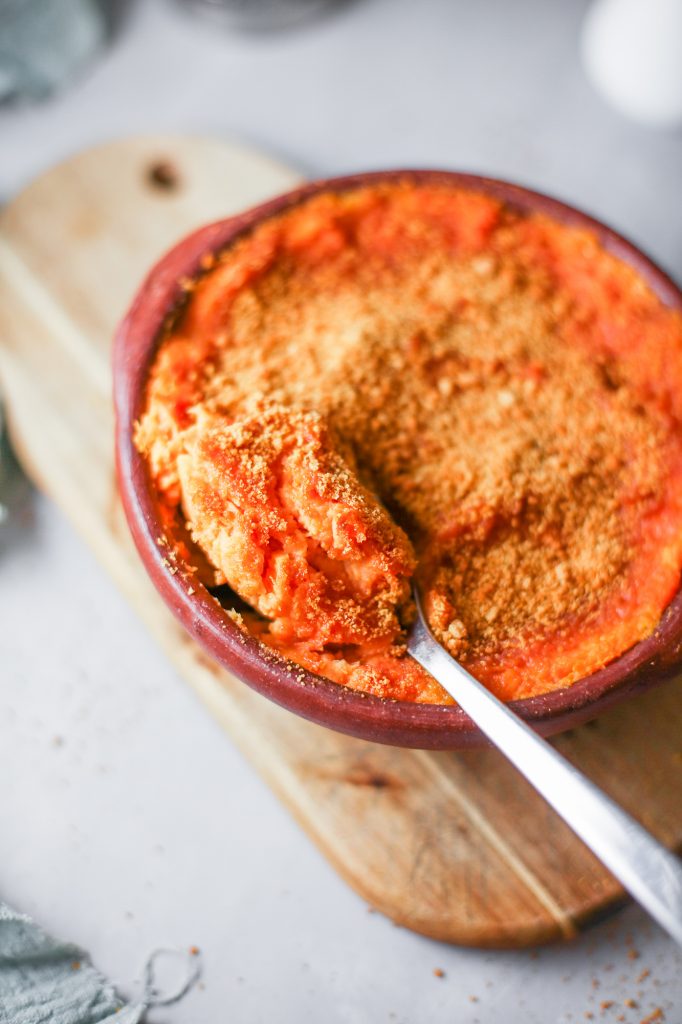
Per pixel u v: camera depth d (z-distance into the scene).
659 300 0.44
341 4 0.60
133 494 0.40
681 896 0.35
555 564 0.41
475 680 0.39
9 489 0.49
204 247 0.43
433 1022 0.43
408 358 0.43
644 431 0.43
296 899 0.44
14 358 0.50
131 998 0.43
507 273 0.45
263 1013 0.43
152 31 0.59
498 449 0.42
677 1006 0.43
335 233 0.45
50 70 0.57
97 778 0.46
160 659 0.48
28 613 0.48
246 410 0.41
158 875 0.45
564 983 0.43
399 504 0.42
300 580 0.39
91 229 0.52
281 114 0.58
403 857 0.43
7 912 0.42
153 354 0.42
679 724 0.45
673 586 0.40
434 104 0.58
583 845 0.43
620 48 0.56
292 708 0.39
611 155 0.57
